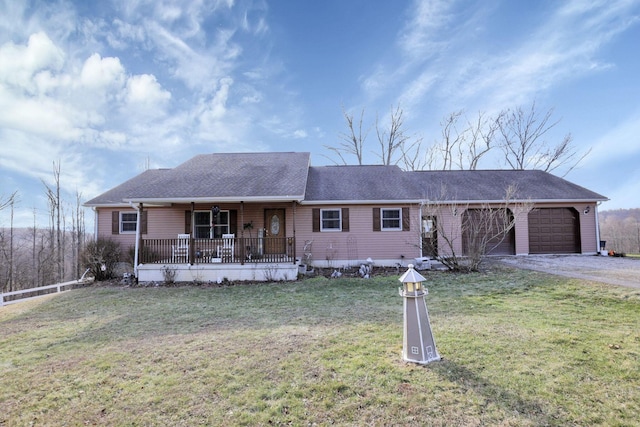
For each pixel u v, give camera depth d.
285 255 11.44
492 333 4.81
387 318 5.92
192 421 2.95
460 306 6.54
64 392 3.53
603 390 3.21
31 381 3.81
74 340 5.31
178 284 10.55
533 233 14.51
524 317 5.61
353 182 14.33
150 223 13.11
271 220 13.08
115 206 13.11
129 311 7.25
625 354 3.96
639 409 2.91
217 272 10.84
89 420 3.02
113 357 4.47
